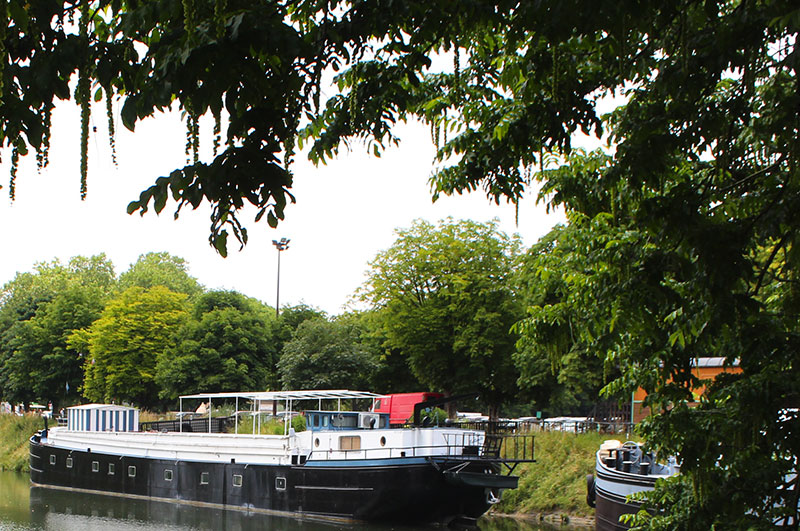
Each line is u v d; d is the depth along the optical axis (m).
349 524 30.91
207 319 60.06
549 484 34.06
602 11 4.95
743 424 7.29
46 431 48.72
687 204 6.64
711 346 8.36
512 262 48.62
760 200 7.77
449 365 49.28
